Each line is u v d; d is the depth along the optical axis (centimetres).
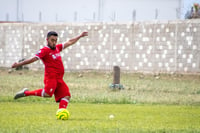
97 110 3112
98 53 7462
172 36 6938
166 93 4562
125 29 7262
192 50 6812
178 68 6906
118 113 2933
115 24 7338
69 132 2019
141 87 5141
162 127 2281
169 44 6956
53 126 2223
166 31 6975
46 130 2078
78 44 7600
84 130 2088
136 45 7188
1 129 2100
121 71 7269
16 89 4741
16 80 5881
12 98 3806
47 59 2511
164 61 7000
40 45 7931
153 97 4128
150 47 7081
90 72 7331
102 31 7431
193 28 6800
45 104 3503
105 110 3119
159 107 3388
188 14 7619
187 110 3191
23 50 8062
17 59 8112
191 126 2353
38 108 3175
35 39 7969
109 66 7381
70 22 7694
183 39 6862
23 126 2219
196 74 6769
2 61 8238
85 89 4859
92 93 4425
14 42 8131
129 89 4919
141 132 2075
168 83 5784
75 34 7662
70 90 4731
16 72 7438
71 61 7662
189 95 4397
